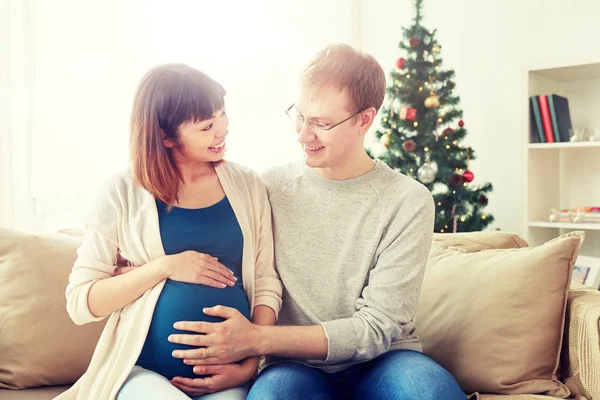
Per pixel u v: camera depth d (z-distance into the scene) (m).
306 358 1.45
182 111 1.43
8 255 1.84
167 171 1.47
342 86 1.49
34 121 2.98
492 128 3.78
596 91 3.32
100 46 3.16
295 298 1.56
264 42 3.78
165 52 3.40
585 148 3.37
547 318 1.62
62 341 1.77
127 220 1.49
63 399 1.44
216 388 1.38
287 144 3.88
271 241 1.61
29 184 2.93
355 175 1.61
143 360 1.45
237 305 1.48
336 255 1.57
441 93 3.33
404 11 4.09
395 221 1.55
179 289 1.42
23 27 2.90
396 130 3.36
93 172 3.14
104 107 3.17
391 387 1.31
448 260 1.86
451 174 3.29
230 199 1.54
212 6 3.57
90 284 1.44
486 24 3.78
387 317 1.46
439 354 1.71
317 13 4.02
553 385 1.58
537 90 3.20
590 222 3.04
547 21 3.55
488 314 1.66
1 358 1.77
